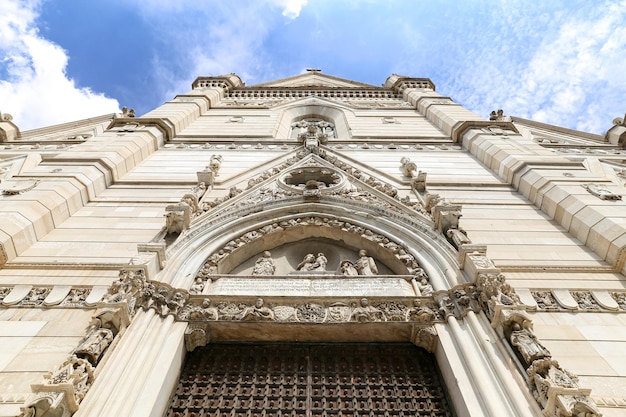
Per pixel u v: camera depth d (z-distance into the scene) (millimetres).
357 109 22703
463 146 15812
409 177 12500
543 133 19219
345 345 6918
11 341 6082
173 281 7383
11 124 18297
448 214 8648
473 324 6176
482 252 7320
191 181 12242
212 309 6859
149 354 5828
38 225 8758
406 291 7430
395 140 16859
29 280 7395
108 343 5574
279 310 6852
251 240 9336
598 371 5641
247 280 7816
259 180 11945
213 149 15711
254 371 6559
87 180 10930
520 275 7625
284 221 10008
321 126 21953
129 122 16141
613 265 7820
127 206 10555
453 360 5883
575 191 9766
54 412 4527
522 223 9633
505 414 4844
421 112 21516
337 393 6215
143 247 7504
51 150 16719
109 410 4852
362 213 10023
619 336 6227
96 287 7258
